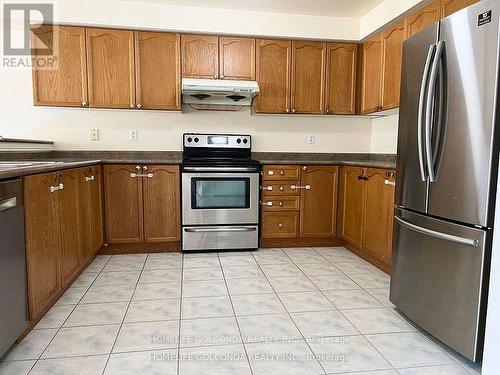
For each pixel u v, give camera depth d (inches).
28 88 132.4
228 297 93.0
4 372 60.7
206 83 130.1
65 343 70.1
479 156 61.2
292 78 141.0
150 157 143.9
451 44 66.5
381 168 110.0
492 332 57.9
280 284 102.3
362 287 100.8
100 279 104.7
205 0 124.3
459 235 65.4
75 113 137.5
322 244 144.0
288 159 154.4
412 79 78.2
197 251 132.1
